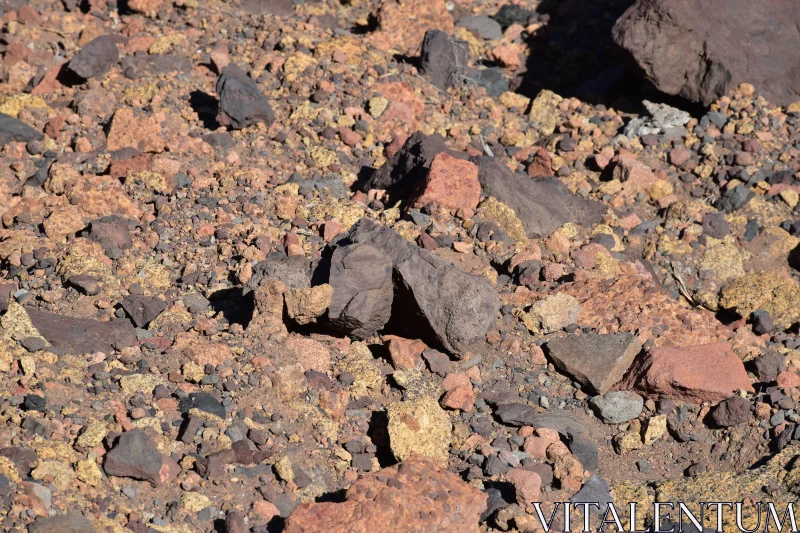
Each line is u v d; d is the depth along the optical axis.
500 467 3.52
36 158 4.07
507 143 4.30
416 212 3.94
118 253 3.80
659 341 3.74
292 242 3.86
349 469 3.48
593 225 4.06
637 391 3.68
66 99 4.25
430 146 4.07
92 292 3.71
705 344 3.73
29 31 4.40
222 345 3.58
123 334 3.60
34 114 4.19
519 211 3.99
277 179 4.05
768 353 3.73
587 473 3.57
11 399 3.43
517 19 4.82
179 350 3.58
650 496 3.53
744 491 3.51
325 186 4.06
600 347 3.71
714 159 4.23
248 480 3.41
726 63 4.36
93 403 3.46
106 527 3.30
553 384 3.70
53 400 3.45
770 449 3.59
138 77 4.28
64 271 3.73
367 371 3.61
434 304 3.64
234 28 4.48
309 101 4.27
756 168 4.21
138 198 3.95
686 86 4.41
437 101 4.39
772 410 3.63
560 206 4.05
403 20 4.60
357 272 3.63
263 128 4.19
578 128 4.33
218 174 4.04
